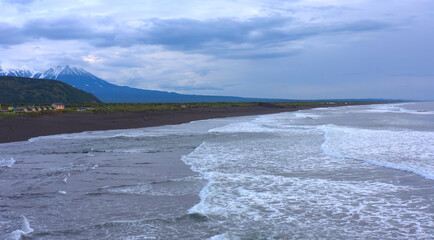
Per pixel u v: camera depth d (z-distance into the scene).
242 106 100.88
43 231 7.07
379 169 12.96
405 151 17.11
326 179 11.50
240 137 24.36
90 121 39.16
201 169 13.30
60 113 50.00
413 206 8.61
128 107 76.44
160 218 7.79
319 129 30.41
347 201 9.08
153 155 17.00
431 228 7.20
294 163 14.29
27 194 9.92
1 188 10.61
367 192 9.90
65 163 14.95
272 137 24.09
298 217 7.89
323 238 6.70
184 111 65.88
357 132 26.78
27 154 17.72
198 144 20.97
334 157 15.57
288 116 57.75
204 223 7.50
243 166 13.77
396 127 32.31
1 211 8.41
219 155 16.50
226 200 9.17
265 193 9.85
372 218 7.82
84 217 7.93
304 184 10.84
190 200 9.28
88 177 12.12
